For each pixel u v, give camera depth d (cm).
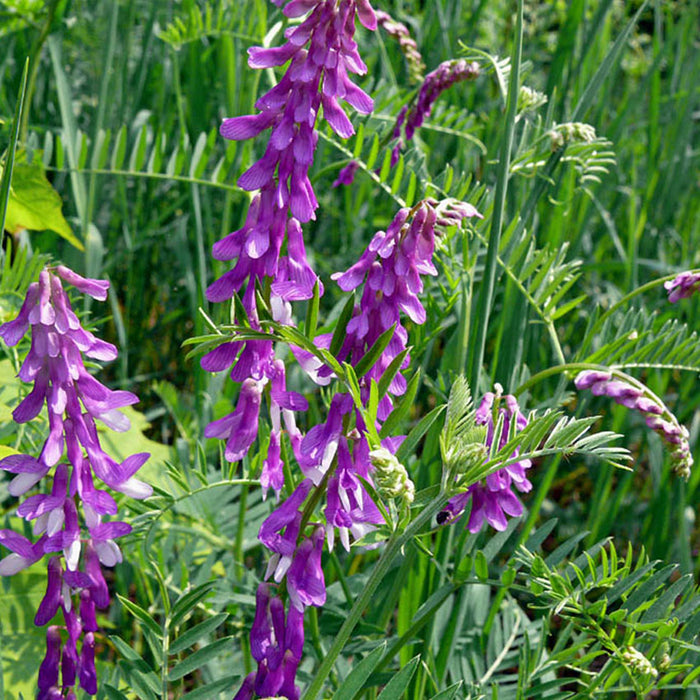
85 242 315
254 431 158
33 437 245
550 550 351
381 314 147
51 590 154
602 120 414
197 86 374
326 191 390
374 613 246
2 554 232
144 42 364
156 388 307
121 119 364
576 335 391
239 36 295
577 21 353
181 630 262
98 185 347
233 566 261
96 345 144
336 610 220
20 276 240
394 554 160
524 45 495
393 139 263
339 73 143
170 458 276
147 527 219
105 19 361
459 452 151
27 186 248
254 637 163
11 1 299
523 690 204
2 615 221
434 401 356
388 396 155
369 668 154
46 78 370
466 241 226
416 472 239
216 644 178
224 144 356
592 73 380
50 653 159
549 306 245
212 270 371
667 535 317
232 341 151
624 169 455
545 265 241
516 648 252
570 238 373
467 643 246
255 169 146
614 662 198
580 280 400
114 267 381
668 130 449
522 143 262
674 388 416
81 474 147
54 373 142
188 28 296
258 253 144
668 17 490
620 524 354
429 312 246
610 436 156
